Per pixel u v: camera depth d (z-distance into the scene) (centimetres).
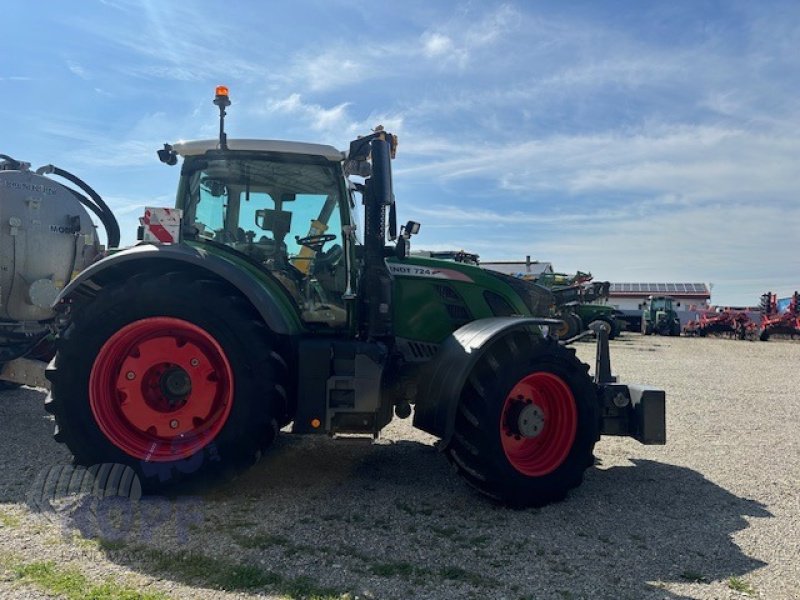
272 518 348
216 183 445
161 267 397
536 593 275
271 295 390
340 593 266
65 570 276
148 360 379
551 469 392
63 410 370
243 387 367
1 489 377
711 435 608
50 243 602
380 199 396
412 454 495
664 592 280
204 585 268
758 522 373
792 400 837
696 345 2089
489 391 373
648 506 397
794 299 2764
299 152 433
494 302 473
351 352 382
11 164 600
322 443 519
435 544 323
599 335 464
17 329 579
